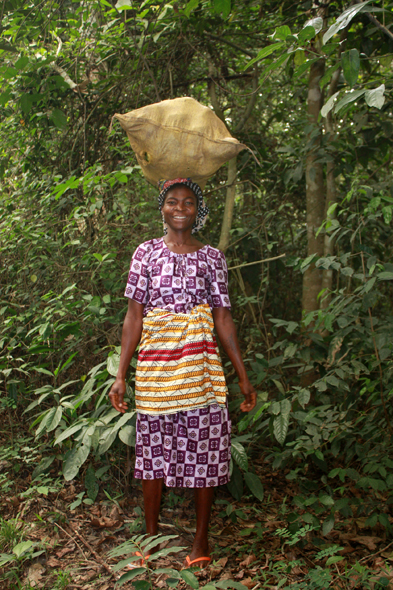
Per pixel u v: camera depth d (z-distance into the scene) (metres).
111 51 3.71
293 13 4.14
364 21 3.46
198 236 4.21
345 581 1.98
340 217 3.87
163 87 3.98
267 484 2.96
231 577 2.05
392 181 3.80
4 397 3.04
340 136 3.90
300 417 2.75
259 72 4.29
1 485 2.66
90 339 3.05
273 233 4.53
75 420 2.70
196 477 2.05
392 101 3.63
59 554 2.18
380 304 4.57
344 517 2.55
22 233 3.26
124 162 3.60
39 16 3.74
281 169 4.55
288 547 2.23
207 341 2.08
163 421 2.07
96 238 3.26
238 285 4.29
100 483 2.76
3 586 1.97
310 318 2.73
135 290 2.13
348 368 2.68
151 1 3.23
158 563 2.13
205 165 2.18
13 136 3.91
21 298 3.37
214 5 3.13
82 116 3.96
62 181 3.78
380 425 2.74
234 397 3.39
